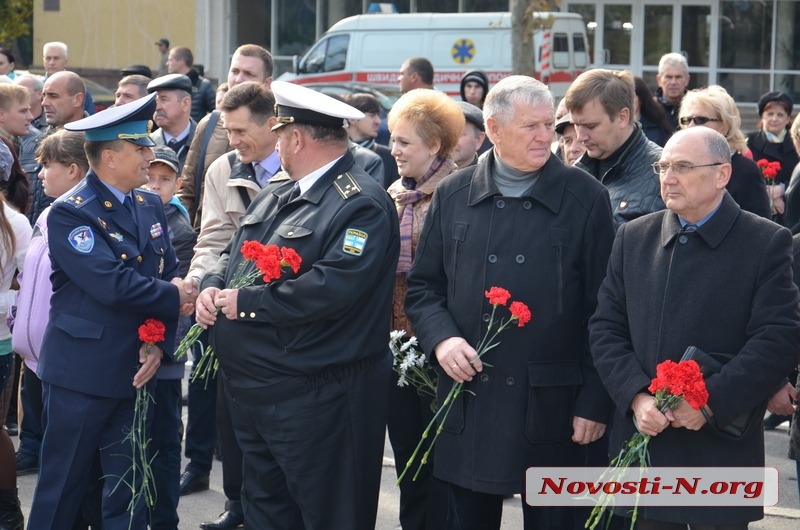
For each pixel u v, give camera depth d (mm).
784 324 3930
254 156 5793
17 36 23250
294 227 4504
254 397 4520
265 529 4680
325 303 4320
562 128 5840
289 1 25109
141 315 4844
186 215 6496
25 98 7918
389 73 20000
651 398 3982
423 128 5199
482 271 4445
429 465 5250
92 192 4824
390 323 4816
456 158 6039
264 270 4297
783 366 3922
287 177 4875
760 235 4023
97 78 24859
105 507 4859
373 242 4422
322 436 4496
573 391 4445
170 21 24859
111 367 4781
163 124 7867
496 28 19375
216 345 4562
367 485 4637
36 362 5332
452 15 19703
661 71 9336
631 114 5141
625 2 24109
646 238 4223
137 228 4934
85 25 25203
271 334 4434
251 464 4668
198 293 4977
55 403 4785
